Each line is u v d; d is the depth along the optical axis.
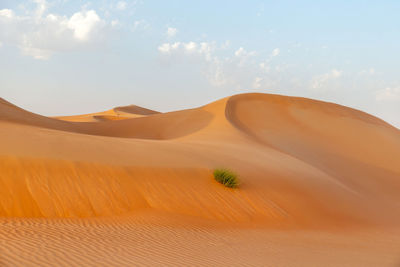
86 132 38.72
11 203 9.79
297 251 8.84
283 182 16.92
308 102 48.12
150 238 8.56
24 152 11.95
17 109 34.31
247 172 16.61
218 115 38.84
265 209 13.59
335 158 33.44
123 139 20.38
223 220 11.88
